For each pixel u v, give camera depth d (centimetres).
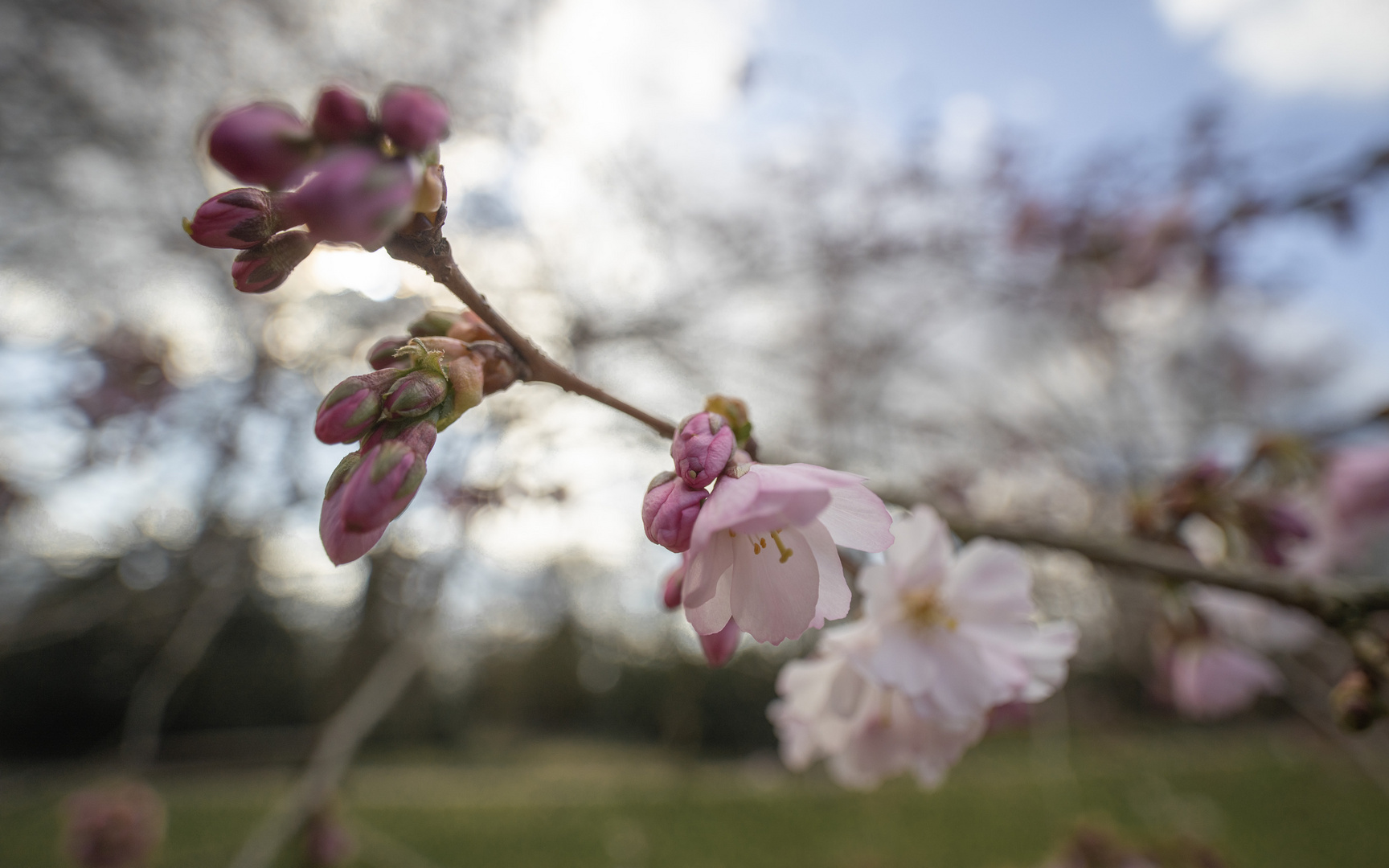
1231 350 533
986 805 906
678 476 87
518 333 89
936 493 328
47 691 961
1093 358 459
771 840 791
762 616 91
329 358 357
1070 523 377
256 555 360
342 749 268
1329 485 199
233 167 62
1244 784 972
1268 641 196
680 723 373
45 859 591
